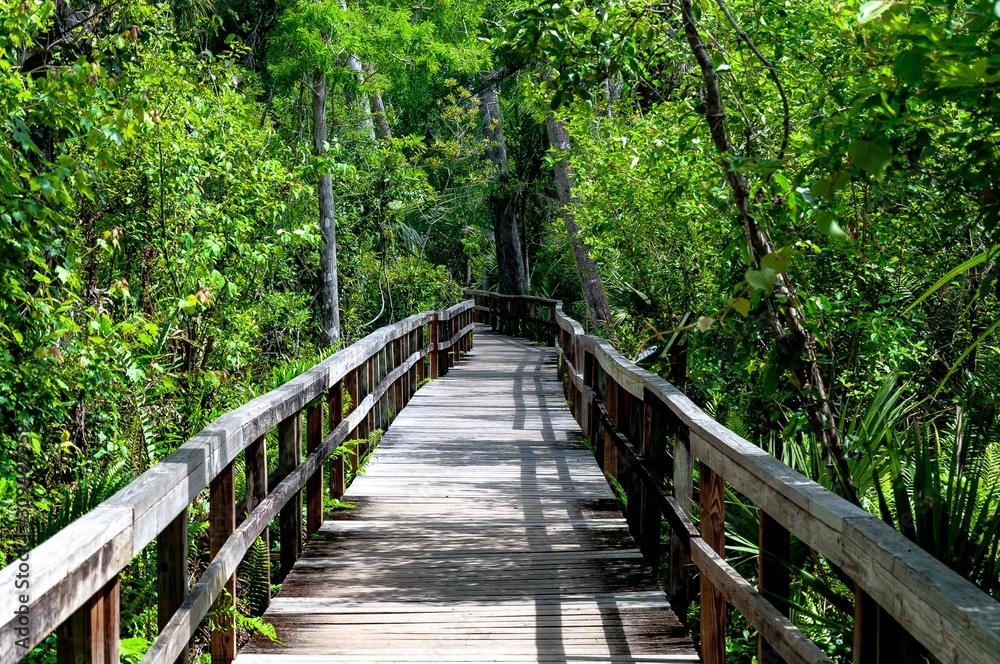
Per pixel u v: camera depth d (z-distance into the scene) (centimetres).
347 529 559
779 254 240
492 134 2541
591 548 522
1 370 543
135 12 708
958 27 219
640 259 903
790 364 405
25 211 536
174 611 299
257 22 1459
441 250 2992
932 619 173
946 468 469
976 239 561
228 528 361
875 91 267
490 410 1021
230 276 866
